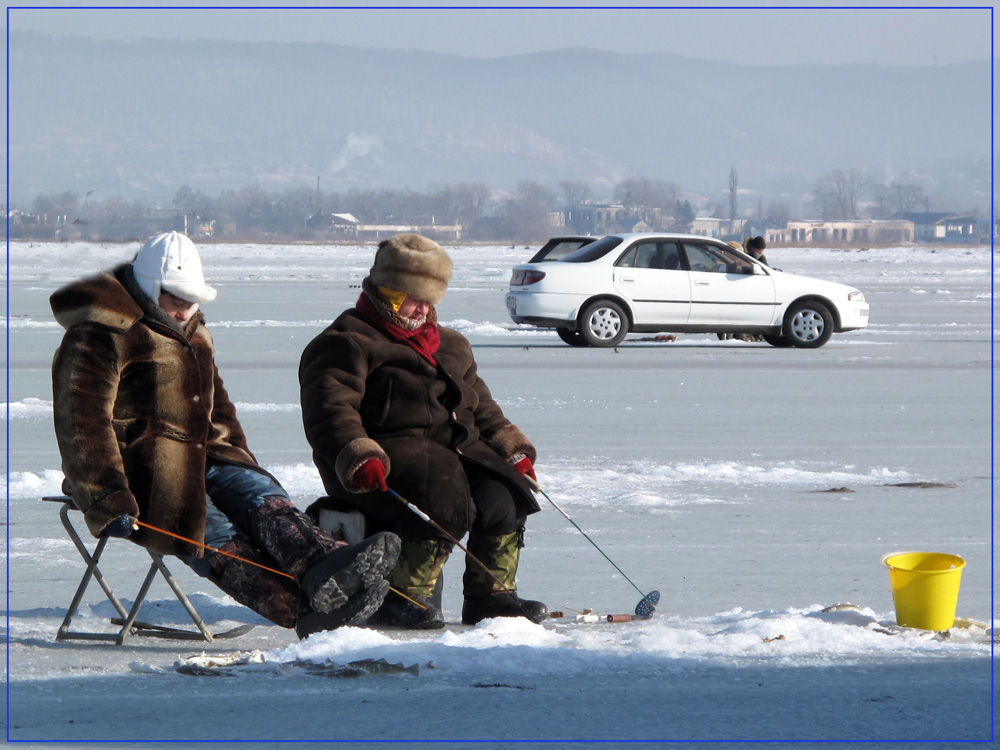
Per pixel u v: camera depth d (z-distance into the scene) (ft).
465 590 67.67
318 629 60.13
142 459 60.70
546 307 255.09
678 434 141.59
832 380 199.41
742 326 261.24
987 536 89.86
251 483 63.41
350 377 65.46
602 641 58.90
